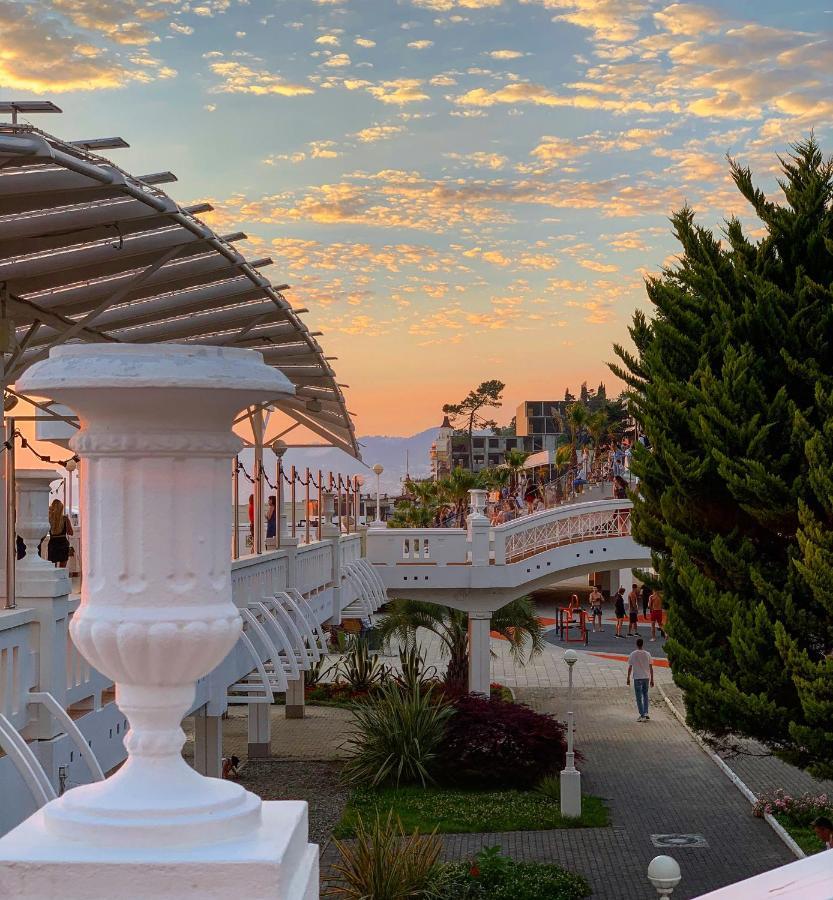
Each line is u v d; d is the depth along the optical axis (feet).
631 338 55.57
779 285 51.34
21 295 43.47
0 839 5.22
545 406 428.97
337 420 88.58
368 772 71.97
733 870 54.13
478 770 71.51
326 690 106.01
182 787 5.47
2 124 26.89
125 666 5.56
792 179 51.13
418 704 73.61
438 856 50.49
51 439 58.08
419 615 101.96
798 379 49.42
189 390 5.37
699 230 52.95
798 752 47.14
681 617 51.49
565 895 48.65
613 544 98.07
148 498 5.64
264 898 4.92
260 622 51.44
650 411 52.03
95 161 31.63
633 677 94.68
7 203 32.58
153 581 5.62
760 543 50.85
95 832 5.13
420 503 230.89
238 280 52.95
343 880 46.03
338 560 74.02
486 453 449.89
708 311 53.16
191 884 4.91
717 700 48.19
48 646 24.84
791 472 47.93
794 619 47.03
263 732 81.30
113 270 43.52
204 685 41.75
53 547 41.96
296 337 66.03
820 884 3.75
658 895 50.24
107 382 5.27
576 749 81.71
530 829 62.28
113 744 29.76
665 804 67.36
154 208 35.81
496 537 97.91
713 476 49.88
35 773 20.39
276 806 5.68
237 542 48.85
